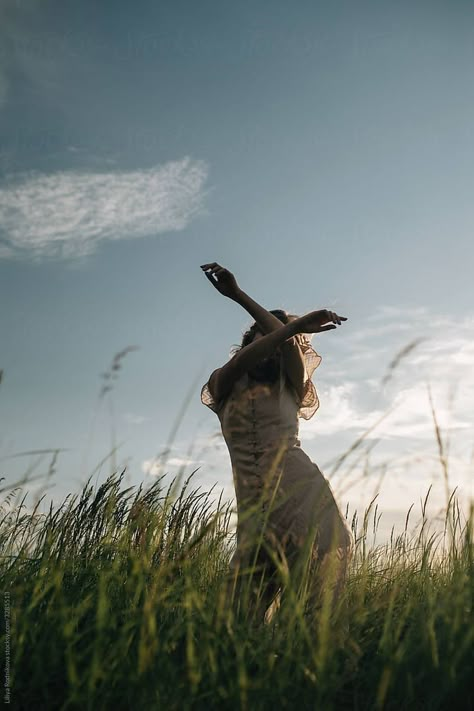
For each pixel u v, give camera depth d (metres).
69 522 3.45
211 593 2.90
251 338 3.68
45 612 2.57
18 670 2.38
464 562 2.59
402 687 2.28
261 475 3.22
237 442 3.35
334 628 2.48
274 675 2.20
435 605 2.54
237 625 2.48
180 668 2.28
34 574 2.83
